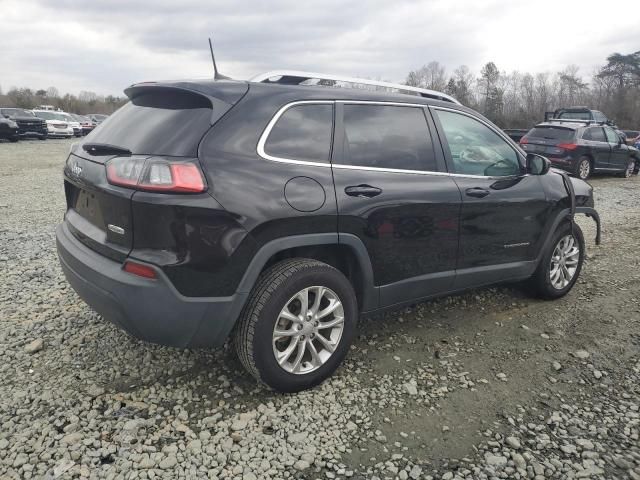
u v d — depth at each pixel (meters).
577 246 4.67
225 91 2.80
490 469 2.43
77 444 2.48
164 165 2.49
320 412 2.82
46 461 2.37
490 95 61.56
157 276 2.51
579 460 2.51
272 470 2.38
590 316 4.26
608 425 2.79
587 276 5.32
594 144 13.25
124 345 3.45
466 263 3.75
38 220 7.30
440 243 3.52
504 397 3.04
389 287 3.33
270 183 2.72
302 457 2.47
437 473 2.40
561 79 62.94
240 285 2.67
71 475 2.28
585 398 3.05
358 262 3.14
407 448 2.56
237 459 2.44
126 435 2.56
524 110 60.38
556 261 4.51
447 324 4.03
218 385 3.04
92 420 2.66
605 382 3.24
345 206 2.96
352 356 3.46
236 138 2.70
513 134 15.78
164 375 3.12
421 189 3.35
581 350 3.65
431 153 3.52
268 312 2.74
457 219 3.57
